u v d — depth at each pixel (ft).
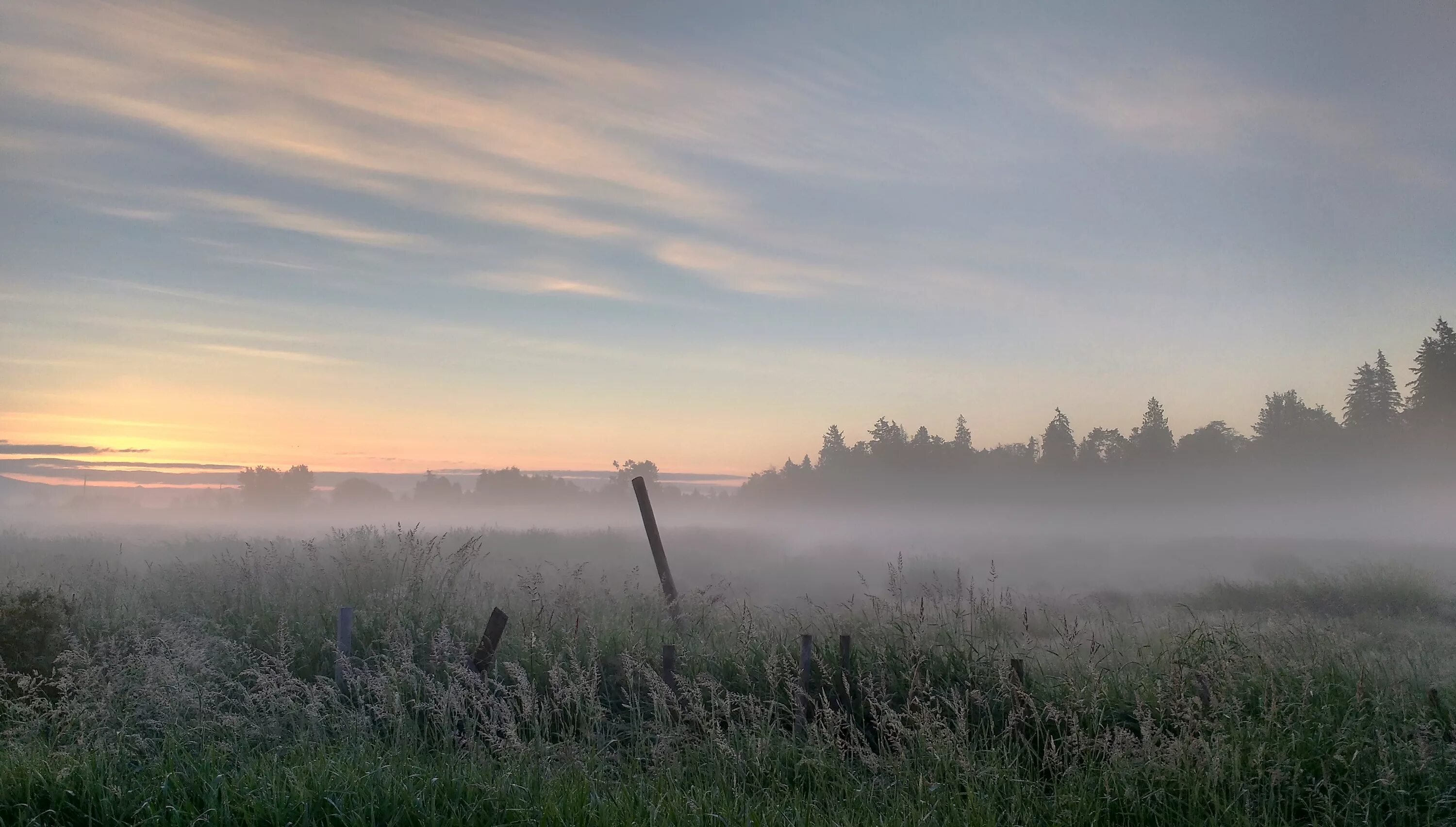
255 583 34.19
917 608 29.94
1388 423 293.23
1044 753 18.61
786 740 19.80
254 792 15.89
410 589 32.24
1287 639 26.12
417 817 15.06
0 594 26.63
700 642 27.14
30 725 20.67
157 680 21.11
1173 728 20.06
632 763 18.54
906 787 17.25
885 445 452.76
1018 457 434.30
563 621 27.91
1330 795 16.80
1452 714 20.51
